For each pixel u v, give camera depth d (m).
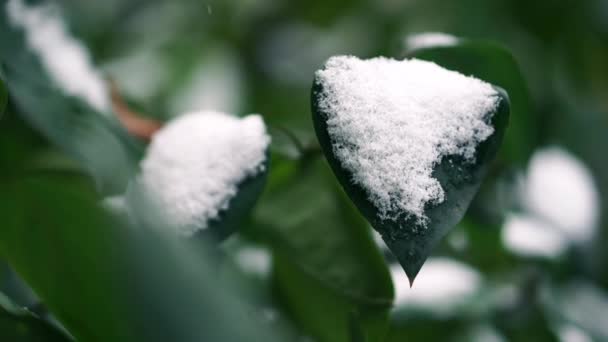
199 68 0.55
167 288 0.22
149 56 0.53
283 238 0.31
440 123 0.27
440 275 0.42
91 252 0.24
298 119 0.58
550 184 0.49
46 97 0.30
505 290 0.45
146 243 0.23
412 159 0.26
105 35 0.48
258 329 0.23
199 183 0.29
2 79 0.29
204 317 0.22
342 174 0.26
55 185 0.25
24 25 0.31
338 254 0.31
